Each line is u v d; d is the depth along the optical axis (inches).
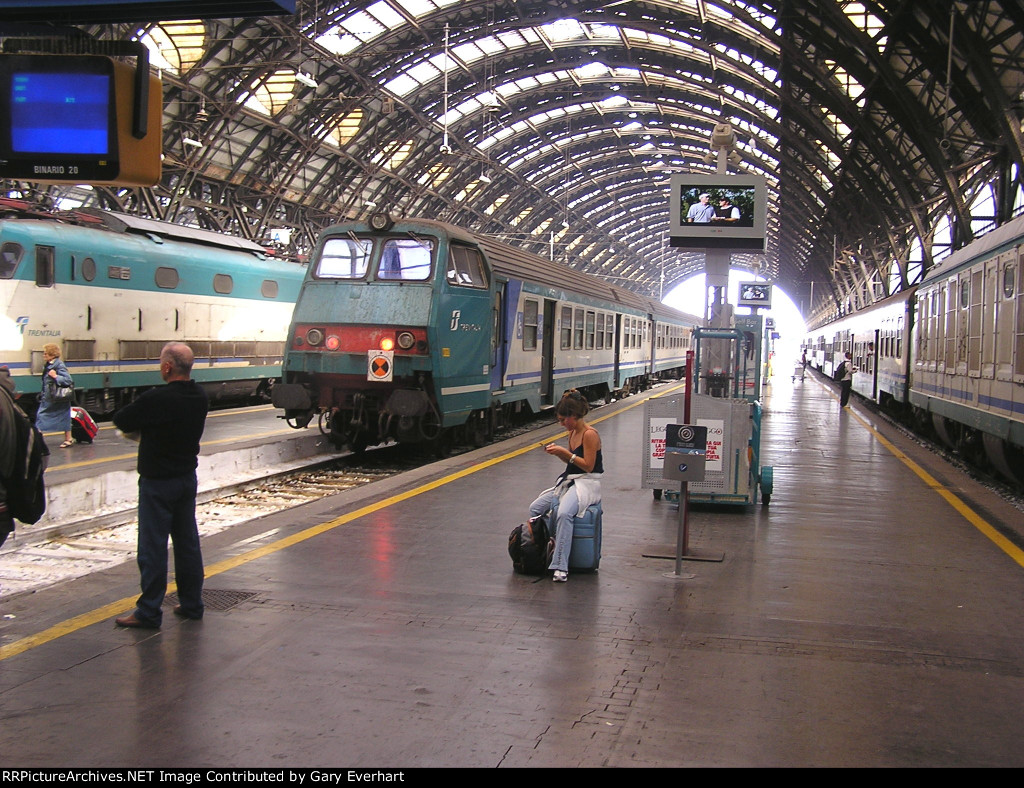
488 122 1909.4
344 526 326.3
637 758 149.6
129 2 193.5
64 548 323.0
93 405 722.8
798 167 1850.4
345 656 195.3
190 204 1384.1
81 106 186.7
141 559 211.5
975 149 1098.7
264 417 799.7
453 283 516.1
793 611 232.8
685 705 171.6
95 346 702.5
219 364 856.3
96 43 192.9
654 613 229.5
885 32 941.8
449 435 557.6
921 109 1015.0
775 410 1028.5
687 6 1279.5
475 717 164.9
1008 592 253.9
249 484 458.0
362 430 554.3
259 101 1444.4
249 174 1515.7
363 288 509.0
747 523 349.1
